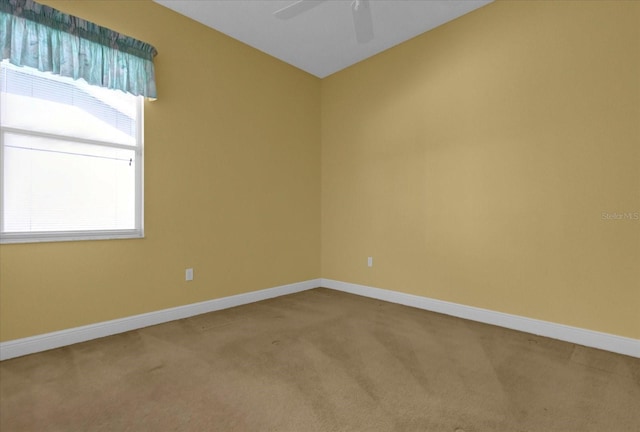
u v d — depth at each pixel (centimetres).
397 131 364
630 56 228
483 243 299
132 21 275
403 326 288
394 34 343
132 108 284
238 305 352
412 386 187
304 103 423
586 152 246
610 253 236
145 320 285
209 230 329
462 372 204
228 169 344
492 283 294
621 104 232
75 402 170
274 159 388
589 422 155
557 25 258
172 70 300
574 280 251
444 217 326
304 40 353
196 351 234
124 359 221
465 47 310
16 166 232
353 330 278
